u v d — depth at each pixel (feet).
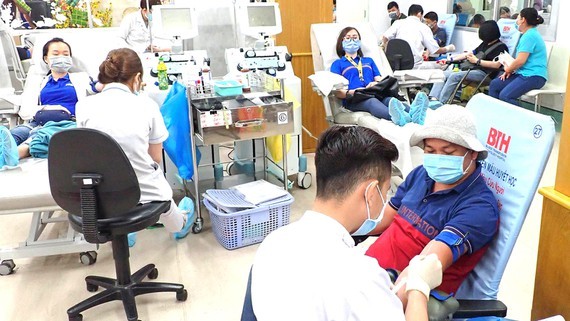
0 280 8.66
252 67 12.02
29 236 9.03
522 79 16.46
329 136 3.52
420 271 3.87
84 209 6.55
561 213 4.52
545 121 4.72
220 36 14.10
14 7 15.84
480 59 18.06
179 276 8.75
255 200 9.80
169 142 10.07
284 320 2.94
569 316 4.54
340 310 2.84
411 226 5.38
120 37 14.62
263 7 12.82
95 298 7.47
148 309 7.80
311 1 14.39
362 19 27.96
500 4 21.79
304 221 3.37
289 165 12.30
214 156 12.47
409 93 15.55
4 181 8.18
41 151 9.41
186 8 12.41
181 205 10.02
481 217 4.78
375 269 3.02
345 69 13.76
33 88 11.97
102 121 7.23
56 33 14.75
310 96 14.83
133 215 7.13
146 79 11.53
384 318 2.85
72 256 9.52
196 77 10.56
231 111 9.62
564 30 18.24
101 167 6.37
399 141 10.28
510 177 4.97
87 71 12.94
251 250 9.66
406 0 27.68
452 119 4.89
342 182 3.37
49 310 7.80
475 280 5.18
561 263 4.58
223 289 8.34
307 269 2.98
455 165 4.88
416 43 20.75
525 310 7.54
